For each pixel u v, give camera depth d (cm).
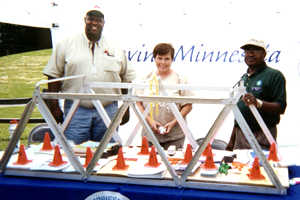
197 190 215
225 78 425
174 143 352
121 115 222
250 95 270
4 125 595
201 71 429
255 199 201
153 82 292
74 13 427
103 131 372
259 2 408
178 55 430
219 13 416
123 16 429
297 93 418
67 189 221
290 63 413
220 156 272
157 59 352
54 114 374
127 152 287
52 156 271
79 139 364
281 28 409
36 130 356
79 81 368
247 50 320
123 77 397
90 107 361
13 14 422
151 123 334
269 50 413
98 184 227
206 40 423
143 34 430
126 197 214
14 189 229
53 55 372
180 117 296
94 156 229
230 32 418
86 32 367
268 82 312
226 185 212
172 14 424
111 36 434
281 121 427
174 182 219
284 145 429
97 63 368
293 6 402
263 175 227
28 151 286
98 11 368
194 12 420
